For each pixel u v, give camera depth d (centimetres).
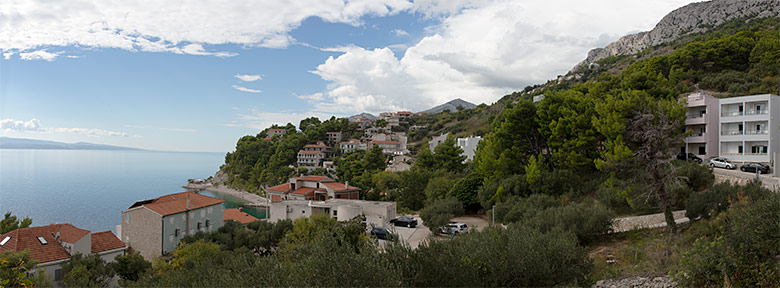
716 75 6775
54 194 11456
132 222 4191
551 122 4275
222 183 14675
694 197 2494
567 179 3909
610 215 2536
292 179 7038
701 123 4906
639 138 2688
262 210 9569
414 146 14550
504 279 1274
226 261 1822
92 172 19612
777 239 1120
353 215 4528
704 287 1100
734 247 1141
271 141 15350
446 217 3631
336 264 937
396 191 6725
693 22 18438
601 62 14825
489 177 4697
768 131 4312
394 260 1149
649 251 1912
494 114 12562
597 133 3897
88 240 3253
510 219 3434
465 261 1244
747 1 16200
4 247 2952
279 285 1002
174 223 4238
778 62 6309
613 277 1519
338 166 11750
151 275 2319
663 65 7681
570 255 1488
